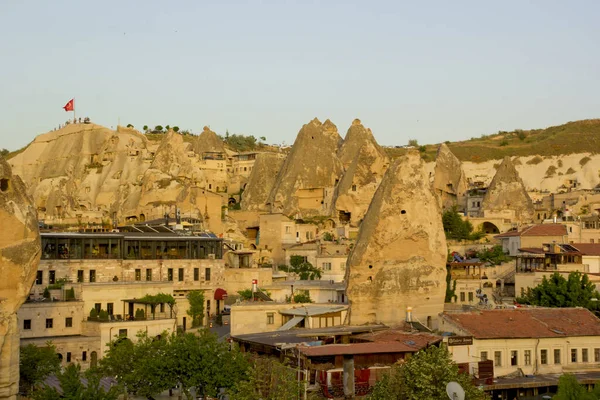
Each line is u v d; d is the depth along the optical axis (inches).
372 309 3693.4
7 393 2593.5
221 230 7455.7
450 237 6860.2
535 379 3189.0
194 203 7450.8
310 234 7209.6
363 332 3462.1
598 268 5068.9
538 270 4928.6
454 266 5182.1
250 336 3393.2
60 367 3346.5
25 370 3080.7
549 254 5088.6
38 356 3127.5
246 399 2699.3
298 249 6456.7
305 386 2763.3
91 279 4525.1
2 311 2588.6
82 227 6186.0
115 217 7854.3
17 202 2623.0
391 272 3705.7
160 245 4845.0
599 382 2864.2
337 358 2970.0
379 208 3732.8
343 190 7751.0
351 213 7706.7
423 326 3484.3
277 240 7003.0
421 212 3754.9
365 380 2955.2
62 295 4069.9
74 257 4520.2
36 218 2704.2
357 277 3695.9
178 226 5748.0
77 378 2694.4
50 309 3855.8
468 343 3223.4
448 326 3383.4
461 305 4261.8
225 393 3058.6
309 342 3174.2
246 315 3816.4
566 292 4256.9
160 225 5910.4
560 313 3560.5
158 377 2989.7
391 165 3831.2
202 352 3006.9
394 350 3004.4
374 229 3708.2
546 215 7632.9
